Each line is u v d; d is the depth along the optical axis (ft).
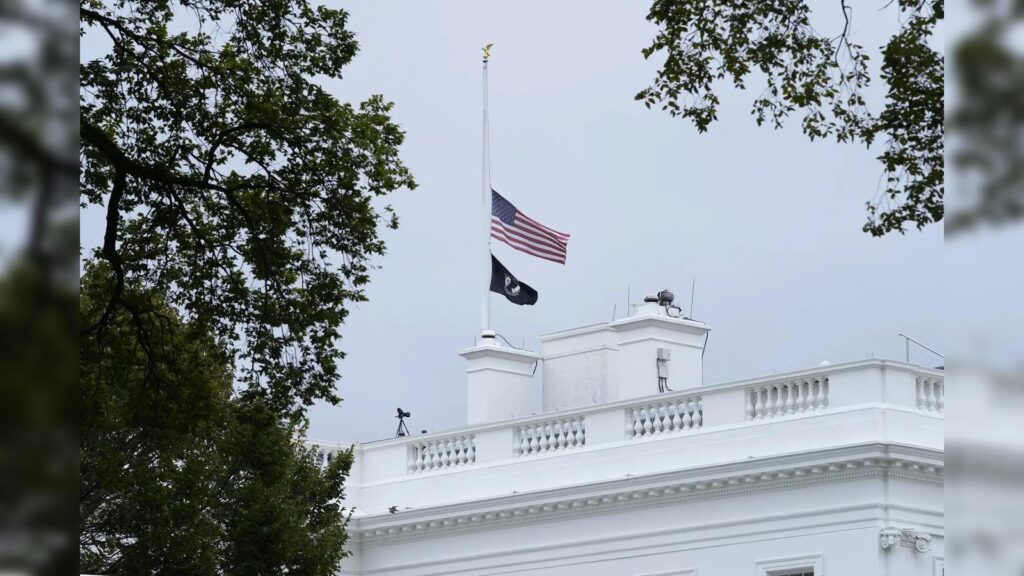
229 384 179.52
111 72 117.60
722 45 106.22
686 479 203.62
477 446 235.20
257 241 123.44
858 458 187.62
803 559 192.85
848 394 195.00
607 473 215.92
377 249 126.52
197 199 125.39
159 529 168.86
